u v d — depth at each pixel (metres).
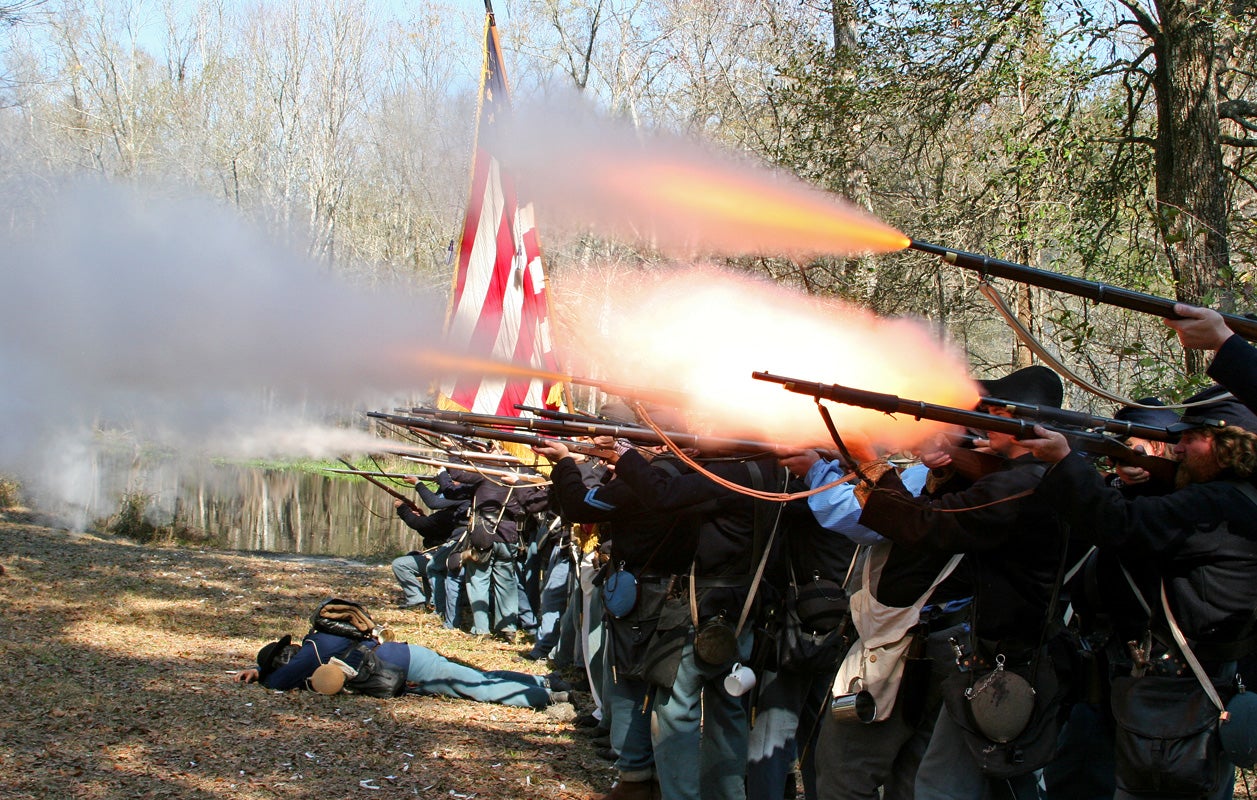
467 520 9.65
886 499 3.61
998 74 10.16
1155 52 10.27
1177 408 3.42
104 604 9.74
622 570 4.91
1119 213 10.96
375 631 7.35
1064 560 3.62
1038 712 3.56
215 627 9.17
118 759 5.57
